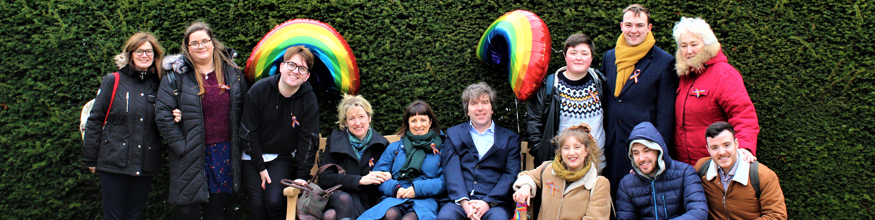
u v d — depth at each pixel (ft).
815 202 12.00
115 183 10.54
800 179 12.01
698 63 10.09
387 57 12.78
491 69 12.77
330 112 13.04
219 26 12.67
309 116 11.19
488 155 11.00
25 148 12.49
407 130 11.73
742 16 12.12
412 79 12.77
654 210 9.64
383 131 12.89
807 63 11.97
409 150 11.25
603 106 11.12
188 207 10.57
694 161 10.48
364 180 10.84
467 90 11.35
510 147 11.16
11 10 12.34
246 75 11.94
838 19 11.86
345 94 11.75
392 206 10.31
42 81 12.50
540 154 11.00
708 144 9.41
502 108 12.83
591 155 10.02
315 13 12.73
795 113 11.98
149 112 10.62
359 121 11.20
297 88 10.85
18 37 12.36
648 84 10.66
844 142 11.86
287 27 11.74
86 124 10.38
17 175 12.51
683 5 12.23
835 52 11.85
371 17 12.81
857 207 11.82
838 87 11.88
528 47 10.80
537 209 11.92
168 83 10.49
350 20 12.83
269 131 10.98
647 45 10.61
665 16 12.20
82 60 12.51
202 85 10.52
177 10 12.58
